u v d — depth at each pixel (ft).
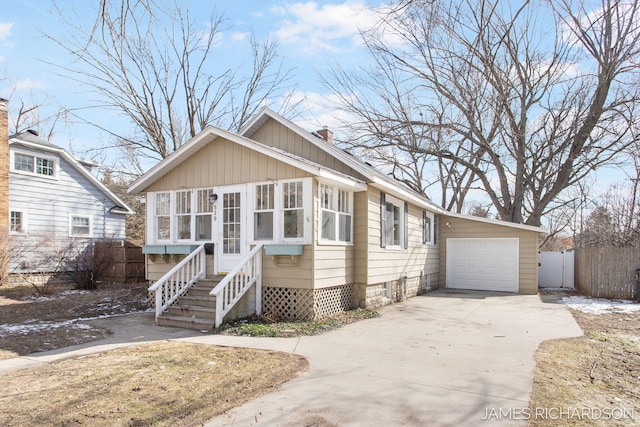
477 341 25.22
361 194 37.37
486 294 51.98
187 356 21.30
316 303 31.73
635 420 14.02
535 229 53.72
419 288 51.90
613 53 53.57
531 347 23.82
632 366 20.52
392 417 13.98
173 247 35.78
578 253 56.13
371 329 28.73
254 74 77.00
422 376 18.33
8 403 14.93
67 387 16.61
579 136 62.28
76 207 64.34
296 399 15.55
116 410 14.38
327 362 20.42
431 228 56.95
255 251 31.91
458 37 56.70
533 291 53.72
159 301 30.94
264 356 21.36
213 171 35.42
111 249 57.82
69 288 52.54
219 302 28.37
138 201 110.42
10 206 55.26
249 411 14.44
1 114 51.96
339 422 13.58
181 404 14.97
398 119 74.13
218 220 34.99
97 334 26.99
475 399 15.62
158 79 69.62
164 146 71.36
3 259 51.01
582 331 28.60
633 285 46.50
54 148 60.29
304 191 31.45
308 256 31.01
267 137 43.01
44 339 25.50
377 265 39.24
